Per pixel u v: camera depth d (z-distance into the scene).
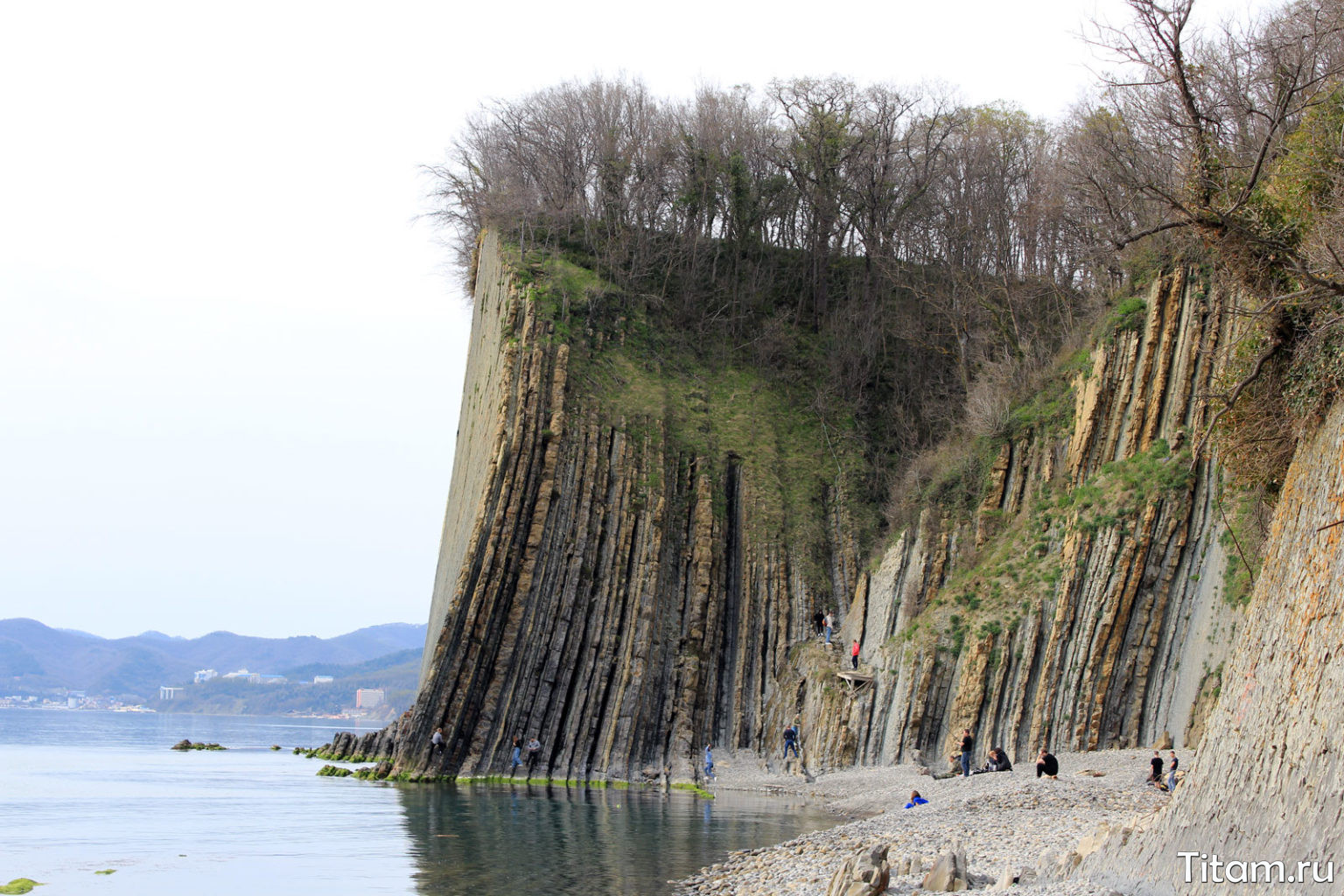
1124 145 42.31
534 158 69.50
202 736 141.50
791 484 61.34
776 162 71.00
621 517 54.62
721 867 25.22
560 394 54.97
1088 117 48.25
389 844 29.41
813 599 57.78
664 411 59.28
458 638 48.53
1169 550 40.84
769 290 69.56
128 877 24.81
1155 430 43.72
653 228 67.88
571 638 51.44
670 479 58.09
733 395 63.84
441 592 64.75
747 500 59.66
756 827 33.03
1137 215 44.78
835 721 49.62
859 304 68.38
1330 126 19.88
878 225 68.69
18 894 22.80
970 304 60.94
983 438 53.97
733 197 69.44
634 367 61.03
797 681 53.88
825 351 67.50
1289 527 17.69
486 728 48.28
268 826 33.47
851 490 61.66
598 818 34.94
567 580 52.12
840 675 50.28
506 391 54.22
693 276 66.75
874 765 47.56
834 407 64.81
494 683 48.81
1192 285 43.44
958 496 53.66
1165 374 43.72
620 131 69.50
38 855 28.16
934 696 46.41
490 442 55.19
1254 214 20.34
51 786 50.25
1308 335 18.80
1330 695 14.22
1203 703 37.84
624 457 56.06
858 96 70.19
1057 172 54.06
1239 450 21.38
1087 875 17.66
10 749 91.44
